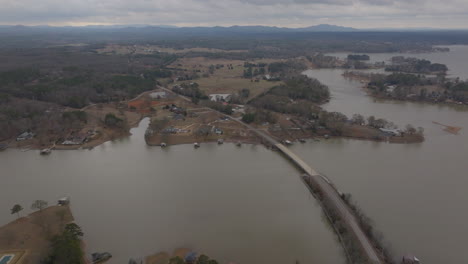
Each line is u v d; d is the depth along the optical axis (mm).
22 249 102500
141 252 105000
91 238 111812
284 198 138875
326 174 158000
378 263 95625
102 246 108000
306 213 127688
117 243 109375
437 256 102938
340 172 160500
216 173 163625
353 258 98438
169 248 106875
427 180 151875
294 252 105125
